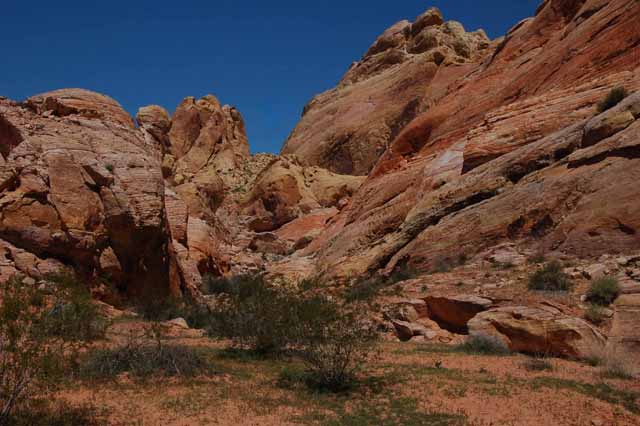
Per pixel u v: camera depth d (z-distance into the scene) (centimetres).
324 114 10344
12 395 736
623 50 3114
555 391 1017
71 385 1007
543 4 4922
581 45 3512
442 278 2134
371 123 8856
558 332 1322
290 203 7075
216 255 3981
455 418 873
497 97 4094
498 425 841
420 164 4231
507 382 1091
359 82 10675
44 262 2166
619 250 1828
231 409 916
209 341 1655
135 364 1153
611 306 1450
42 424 773
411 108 8406
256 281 1798
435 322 1817
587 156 2258
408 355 1406
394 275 2603
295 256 4941
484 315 1530
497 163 2891
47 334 787
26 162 2283
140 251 2467
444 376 1152
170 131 8975
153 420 845
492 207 2533
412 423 852
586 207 2050
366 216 4109
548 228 2188
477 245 2416
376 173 4988
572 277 1709
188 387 1052
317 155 9381
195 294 3056
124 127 2886
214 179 7119
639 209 1864
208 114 9488
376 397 1002
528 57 4397
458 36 9369
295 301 1402
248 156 10200
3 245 2134
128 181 2492
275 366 1277
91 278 2283
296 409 926
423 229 2936
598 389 1032
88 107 2897
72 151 2431
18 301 755
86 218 2306
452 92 5144
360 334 1142
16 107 2628
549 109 3075
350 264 3250
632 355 1252
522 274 1892
